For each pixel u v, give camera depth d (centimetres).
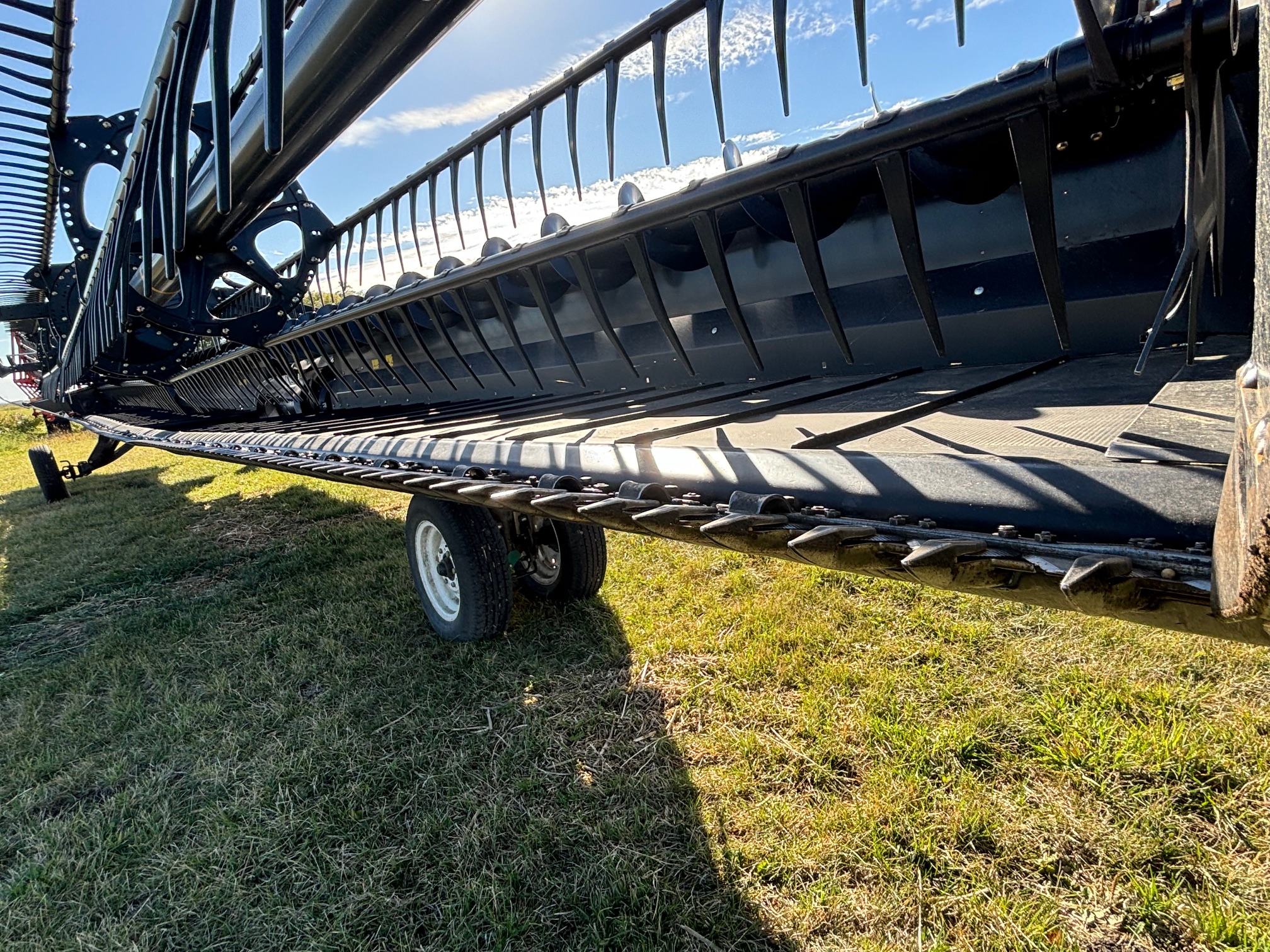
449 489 194
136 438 623
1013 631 312
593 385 352
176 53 211
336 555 564
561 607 392
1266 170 49
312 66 190
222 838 240
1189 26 89
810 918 189
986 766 235
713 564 435
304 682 349
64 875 234
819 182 176
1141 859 193
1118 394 147
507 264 243
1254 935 169
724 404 228
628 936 189
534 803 241
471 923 197
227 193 165
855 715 266
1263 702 244
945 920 185
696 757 256
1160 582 71
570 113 218
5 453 2114
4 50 287
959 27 118
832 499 115
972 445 120
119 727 327
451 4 153
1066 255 194
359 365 519
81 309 618
